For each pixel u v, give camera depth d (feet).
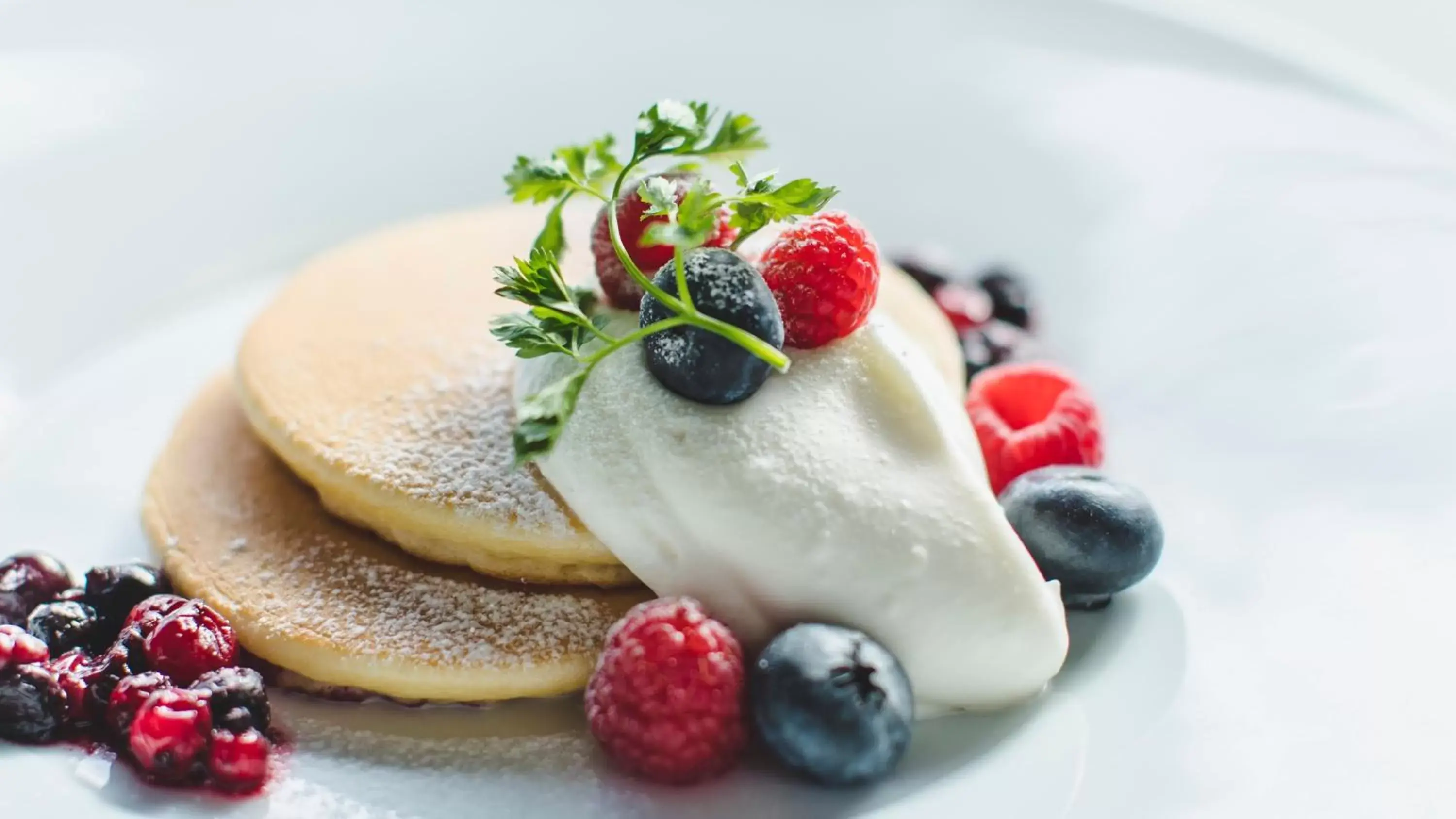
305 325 0.86
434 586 0.78
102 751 0.73
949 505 0.75
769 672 0.72
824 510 0.74
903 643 0.74
